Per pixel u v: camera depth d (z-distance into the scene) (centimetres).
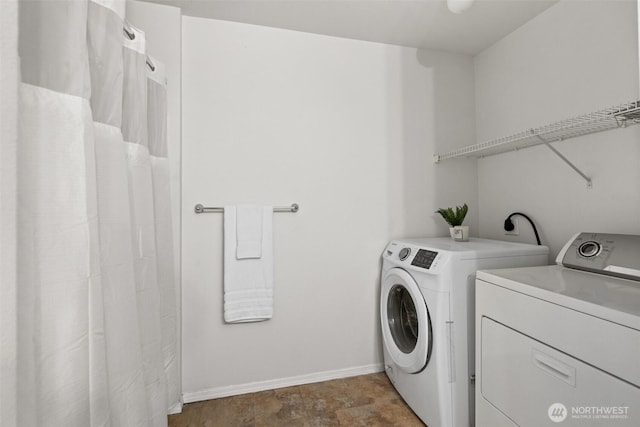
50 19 74
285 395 185
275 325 194
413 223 217
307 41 200
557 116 168
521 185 192
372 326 210
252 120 190
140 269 119
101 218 92
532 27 184
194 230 181
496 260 148
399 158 215
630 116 119
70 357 73
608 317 80
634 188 134
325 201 202
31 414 65
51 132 72
